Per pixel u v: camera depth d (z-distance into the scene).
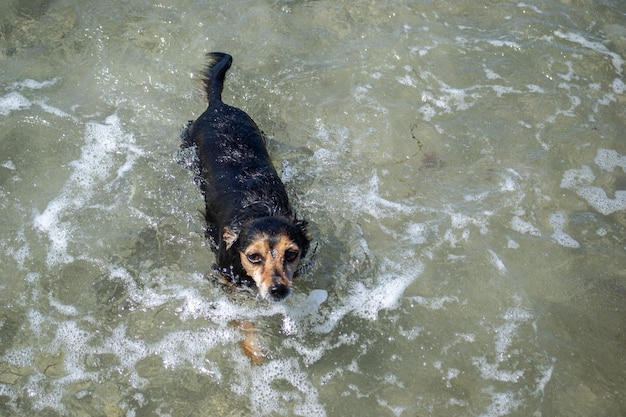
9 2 1.76
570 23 1.84
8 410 1.13
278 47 1.74
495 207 1.43
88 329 1.24
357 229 1.39
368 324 1.26
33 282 1.29
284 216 1.27
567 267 1.34
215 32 1.76
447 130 1.58
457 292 1.30
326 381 1.19
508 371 1.20
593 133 1.58
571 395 1.18
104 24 1.74
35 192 1.42
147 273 1.32
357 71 1.69
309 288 1.30
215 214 1.33
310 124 1.58
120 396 1.16
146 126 1.56
